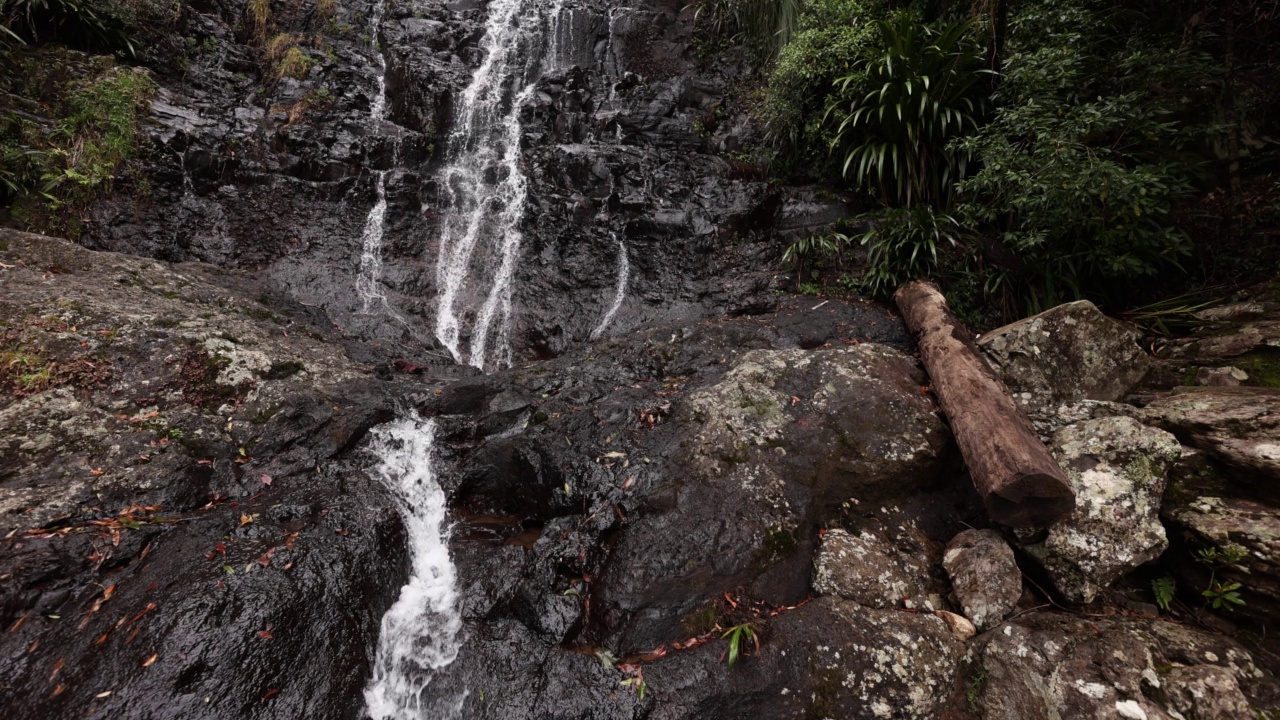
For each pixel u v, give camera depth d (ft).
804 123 20.38
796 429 10.86
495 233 19.15
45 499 8.13
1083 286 15.37
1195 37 14.40
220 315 13.15
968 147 15.20
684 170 21.07
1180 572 9.05
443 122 21.20
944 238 16.42
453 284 18.06
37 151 14.49
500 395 12.84
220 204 16.96
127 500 8.58
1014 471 8.42
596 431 11.12
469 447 11.42
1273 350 11.24
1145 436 9.32
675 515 9.33
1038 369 11.92
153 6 18.92
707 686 7.54
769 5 23.76
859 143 19.02
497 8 26.48
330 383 12.34
